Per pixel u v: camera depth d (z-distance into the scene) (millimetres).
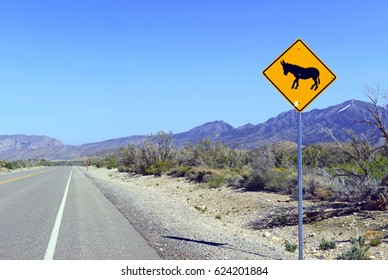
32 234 11711
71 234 11695
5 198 22328
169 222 14250
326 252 10484
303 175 19953
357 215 13539
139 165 48438
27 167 108188
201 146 43250
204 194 23359
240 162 36906
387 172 15031
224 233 12828
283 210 15211
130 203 20109
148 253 9406
